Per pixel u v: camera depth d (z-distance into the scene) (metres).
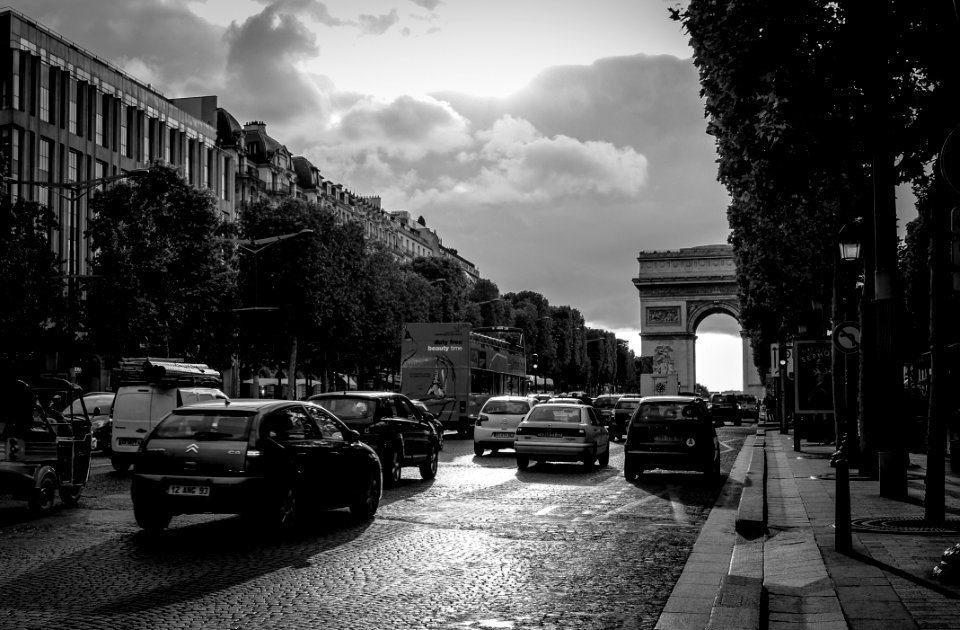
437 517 15.93
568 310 154.12
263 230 62.19
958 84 15.82
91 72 70.88
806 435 39.88
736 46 16.59
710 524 15.09
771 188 18.47
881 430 16.88
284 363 66.88
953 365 22.08
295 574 10.76
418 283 88.00
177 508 13.18
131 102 76.12
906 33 16.06
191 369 30.36
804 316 38.41
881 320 16.59
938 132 16.27
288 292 60.78
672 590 9.98
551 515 16.30
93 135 70.81
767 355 75.94
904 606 8.51
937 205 13.56
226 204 92.69
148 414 26.03
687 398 23.61
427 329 44.94
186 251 49.31
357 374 83.19
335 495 14.88
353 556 12.00
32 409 16.30
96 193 49.31
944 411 13.37
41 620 8.51
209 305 50.84
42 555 12.00
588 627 8.38
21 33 63.47
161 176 49.47
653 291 115.12
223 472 13.14
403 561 11.66
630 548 12.80
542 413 27.25
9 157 38.00
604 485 22.09
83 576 10.60
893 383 16.78
